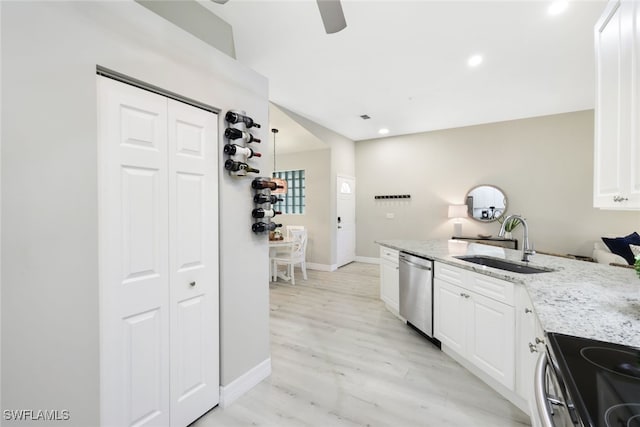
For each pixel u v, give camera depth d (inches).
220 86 69.6
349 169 254.2
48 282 42.3
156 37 56.2
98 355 47.8
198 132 65.8
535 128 192.1
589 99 160.1
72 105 44.5
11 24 38.7
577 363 30.4
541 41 102.7
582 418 22.6
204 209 67.3
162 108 58.6
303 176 244.8
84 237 46.1
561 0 82.3
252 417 67.7
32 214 40.8
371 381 82.0
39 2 41.1
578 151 181.0
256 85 80.3
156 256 57.8
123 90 52.3
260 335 82.3
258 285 81.7
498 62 118.0
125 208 52.8
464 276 86.0
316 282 191.9
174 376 61.3
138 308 54.9
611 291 56.2
